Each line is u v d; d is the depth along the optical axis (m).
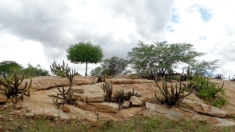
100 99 8.87
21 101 8.55
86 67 27.44
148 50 18.67
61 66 13.53
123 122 7.95
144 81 13.16
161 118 8.38
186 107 9.43
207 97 10.88
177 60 18.78
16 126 6.63
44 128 6.61
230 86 14.05
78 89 10.43
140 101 9.67
